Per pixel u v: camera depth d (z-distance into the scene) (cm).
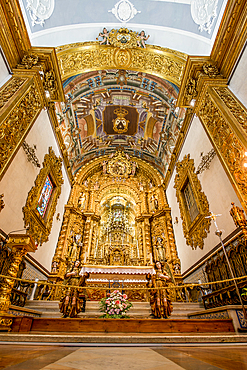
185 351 179
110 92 1396
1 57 702
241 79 688
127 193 1739
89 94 1355
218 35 747
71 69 1002
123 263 1329
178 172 1248
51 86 848
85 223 1467
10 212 680
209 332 431
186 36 892
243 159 571
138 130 1655
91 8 894
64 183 1394
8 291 457
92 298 827
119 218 1709
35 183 866
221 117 677
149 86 1304
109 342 273
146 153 1783
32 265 880
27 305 769
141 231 1488
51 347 212
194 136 1013
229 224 700
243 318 459
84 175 1669
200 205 914
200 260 923
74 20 898
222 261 727
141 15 919
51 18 853
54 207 1134
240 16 664
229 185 713
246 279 592
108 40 955
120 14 916
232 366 105
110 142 1781
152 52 981
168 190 1525
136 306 759
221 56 766
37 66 770
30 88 727
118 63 1059
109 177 1736
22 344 236
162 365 110
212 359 131
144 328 425
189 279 1055
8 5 654
